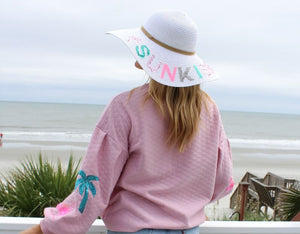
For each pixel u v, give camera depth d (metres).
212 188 1.36
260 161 24.97
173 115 1.23
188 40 1.27
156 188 1.26
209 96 1.40
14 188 4.29
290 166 23.17
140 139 1.23
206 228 1.61
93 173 1.22
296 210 5.00
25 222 1.50
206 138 1.34
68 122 54.94
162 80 1.20
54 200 4.21
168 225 1.25
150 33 1.28
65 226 1.21
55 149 25.78
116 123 1.24
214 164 1.35
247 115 125.81
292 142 43.53
